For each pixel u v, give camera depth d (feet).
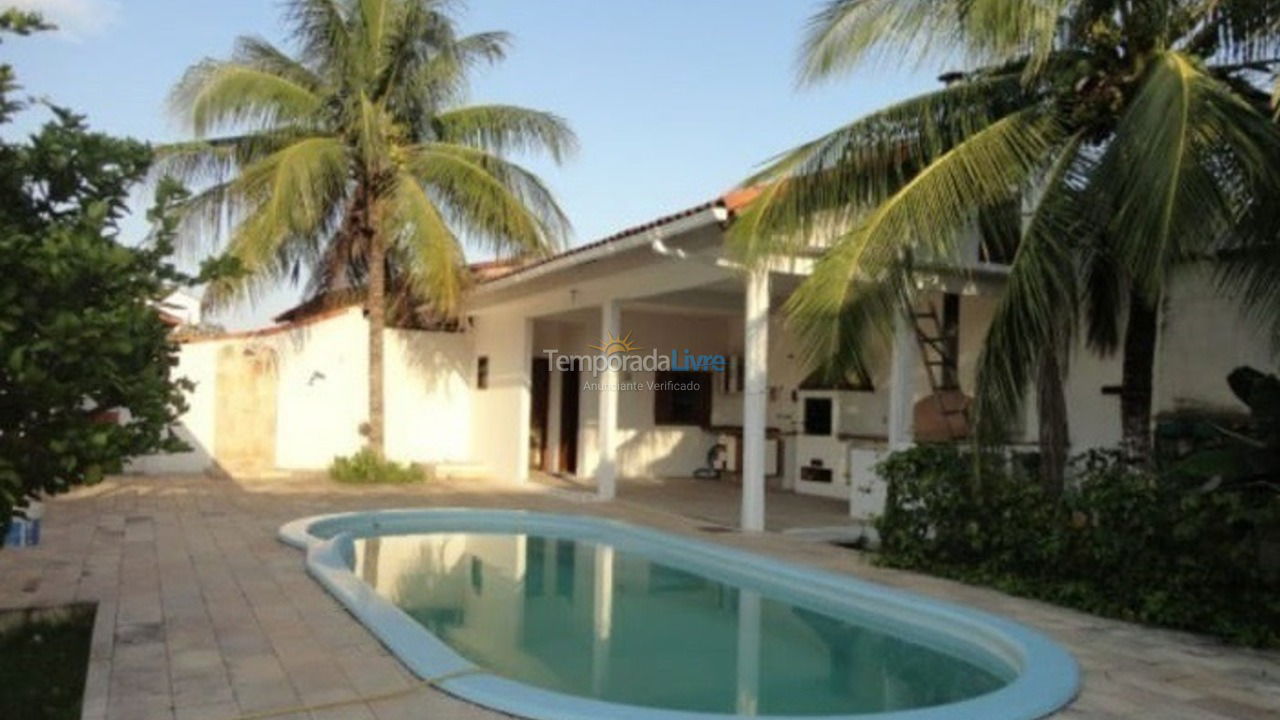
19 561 28.35
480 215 51.72
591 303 50.47
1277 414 23.22
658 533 36.35
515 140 55.93
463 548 37.42
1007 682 20.86
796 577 28.91
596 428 62.59
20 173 14.10
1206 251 24.90
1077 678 18.35
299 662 18.40
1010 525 27.71
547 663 22.39
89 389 13.11
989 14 23.41
